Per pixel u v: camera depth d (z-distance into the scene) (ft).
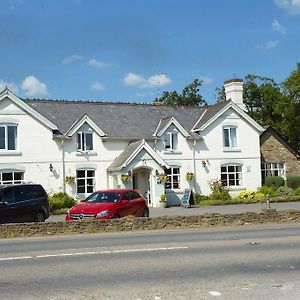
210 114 130.93
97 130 116.06
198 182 125.59
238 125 131.23
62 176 112.06
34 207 68.90
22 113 109.29
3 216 64.95
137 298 27.96
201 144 126.82
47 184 110.63
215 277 33.19
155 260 39.11
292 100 150.41
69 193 112.16
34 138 110.22
